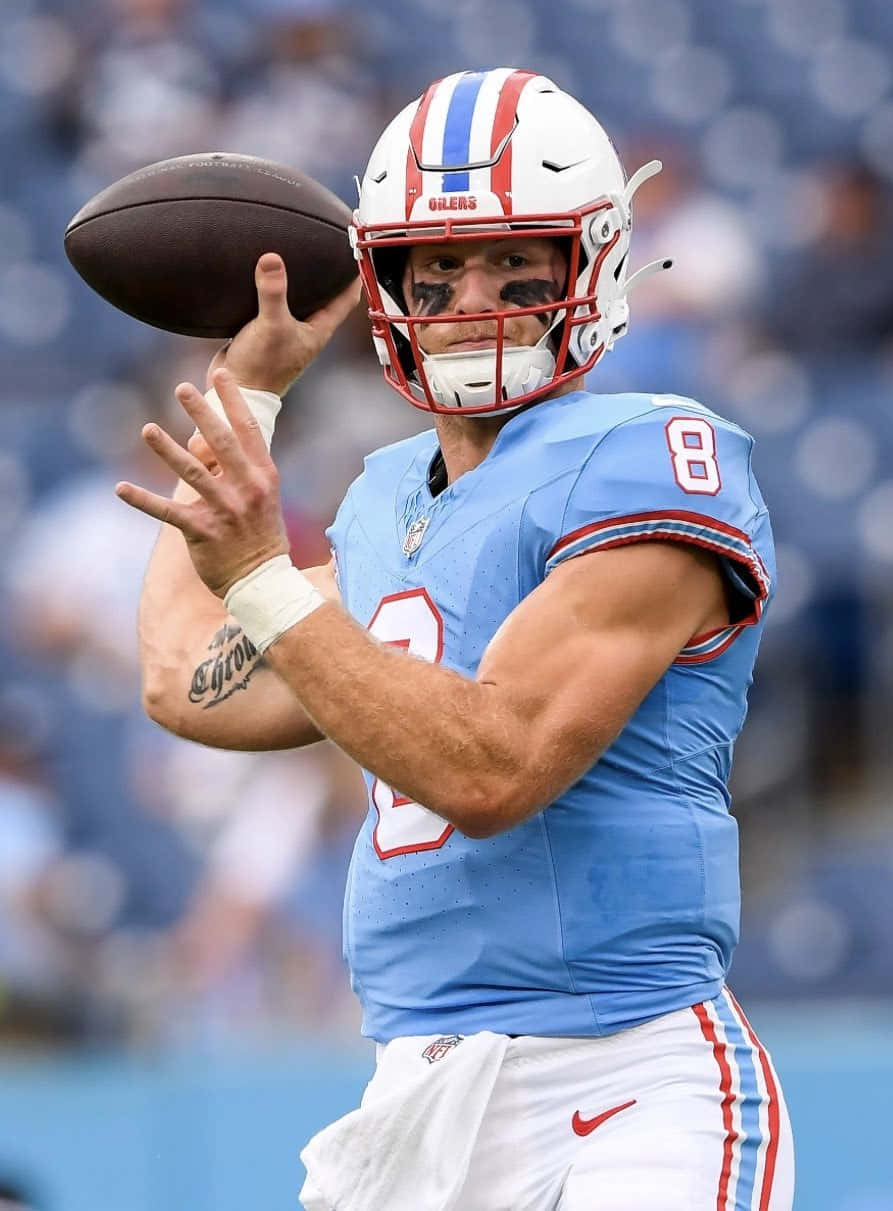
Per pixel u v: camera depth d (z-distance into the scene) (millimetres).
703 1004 9500
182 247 10680
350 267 11031
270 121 31172
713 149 34188
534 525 9312
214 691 10992
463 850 9391
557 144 9633
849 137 34625
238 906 21391
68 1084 18172
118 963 20797
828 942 22875
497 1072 9266
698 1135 9219
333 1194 9453
